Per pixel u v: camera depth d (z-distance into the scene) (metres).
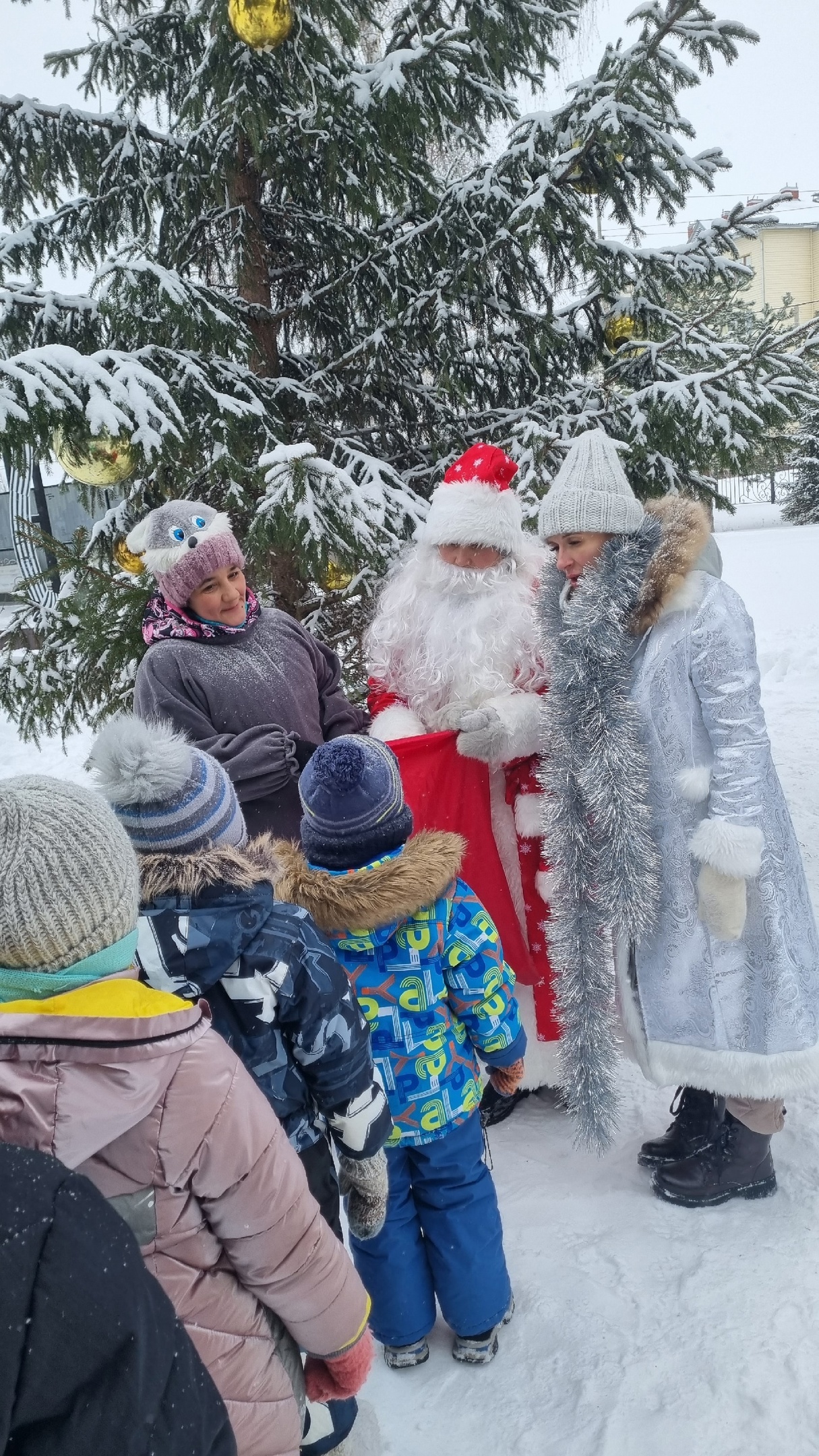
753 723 1.98
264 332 4.32
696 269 4.21
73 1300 0.72
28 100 3.93
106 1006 0.97
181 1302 1.02
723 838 1.95
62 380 2.98
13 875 0.95
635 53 3.66
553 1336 1.88
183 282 3.54
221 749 2.32
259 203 4.23
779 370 3.90
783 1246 2.02
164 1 4.12
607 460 2.15
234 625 2.53
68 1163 0.90
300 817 2.43
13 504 4.60
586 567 2.19
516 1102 2.71
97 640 3.56
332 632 4.17
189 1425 0.78
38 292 3.75
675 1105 2.60
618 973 2.24
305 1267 1.10
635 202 4.19
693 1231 2.11
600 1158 2.42
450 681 2.59
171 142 4.11
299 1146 1.38
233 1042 1.28
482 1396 1.79
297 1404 1.21
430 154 4.75
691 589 2.03
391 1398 1.82
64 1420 0.71
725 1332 1.82
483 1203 1.85
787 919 2.03
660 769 2.07
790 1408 1.65
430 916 1.77
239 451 3.61
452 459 4.20
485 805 2.52
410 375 4.50
